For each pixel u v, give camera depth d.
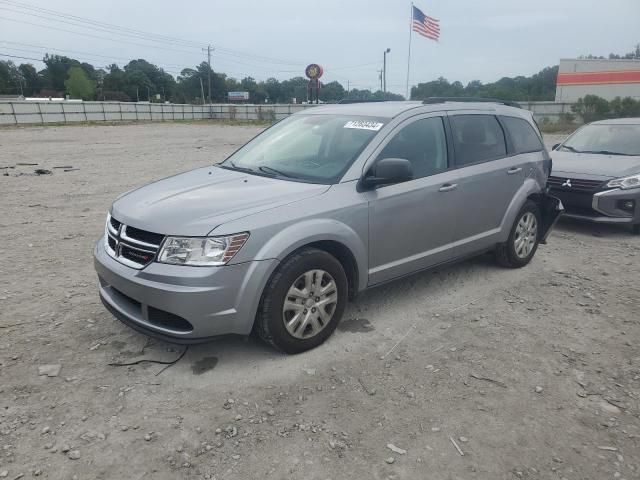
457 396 3.41
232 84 132.50
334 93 89.81
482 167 5.15
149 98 122.00
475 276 5.63
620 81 57.06
